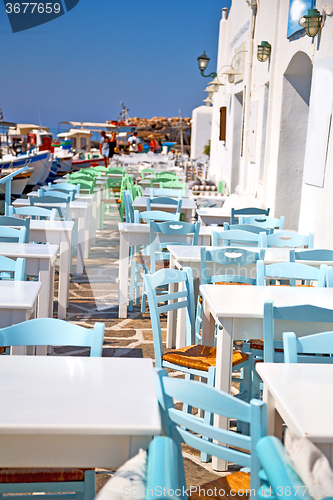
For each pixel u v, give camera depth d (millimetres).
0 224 4355
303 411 1421
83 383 1595
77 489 1616
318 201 5219
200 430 1377
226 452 1335
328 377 1701
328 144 4941
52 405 1427
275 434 1730
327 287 3020
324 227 4988
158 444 1049
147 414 1394
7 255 3613
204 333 3090
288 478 1063
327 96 4961
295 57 6203
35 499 1681
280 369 1770
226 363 2455
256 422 1282
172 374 3633
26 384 1567
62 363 1770
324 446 1299
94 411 1400
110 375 1672
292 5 6195
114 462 1362
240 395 2857
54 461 1353
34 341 1883
